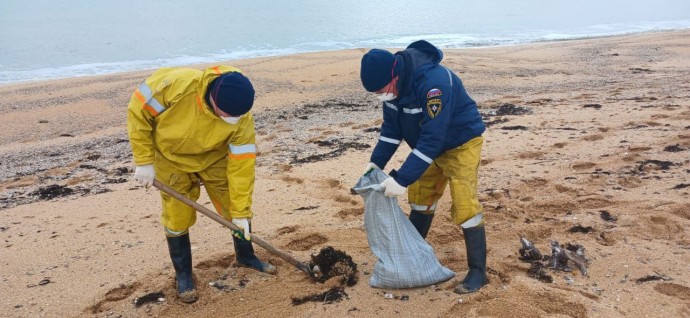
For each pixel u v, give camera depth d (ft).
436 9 105.09
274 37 71.77
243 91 10.90
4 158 27.61
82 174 24.20
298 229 16.74
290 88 41.24
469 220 12.49
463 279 13.05
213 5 101.04
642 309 11.66
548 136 24.94
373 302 12.53
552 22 92.99
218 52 61.77
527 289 12.37
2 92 42.45
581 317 11.49
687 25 88.22
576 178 19.40
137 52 60.80
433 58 12.03
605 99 32.53
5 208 19.99
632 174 19.43
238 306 12.77
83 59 57.36
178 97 11.41
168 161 12.34
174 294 13.41
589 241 14.82
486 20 93.50
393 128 12.91
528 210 17.12
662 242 14.44
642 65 46.65
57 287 14.05
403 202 18.20
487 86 40.04
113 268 14.89
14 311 13.05
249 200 12.46
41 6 96.43
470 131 12.30
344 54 56.24
